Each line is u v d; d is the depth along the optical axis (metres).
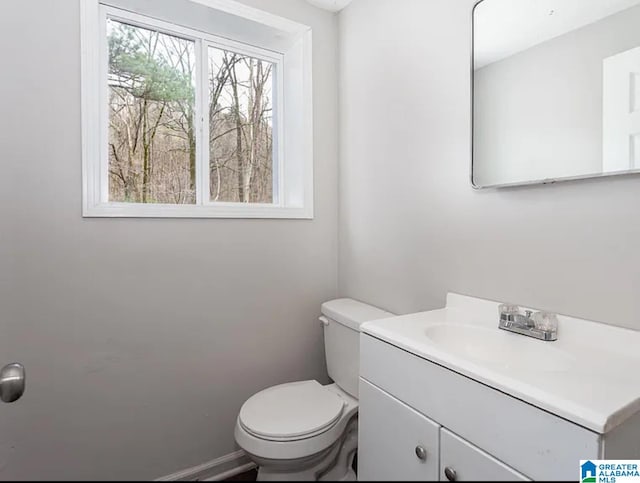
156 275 1.52
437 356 0.89
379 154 1.71
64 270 1.34
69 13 1.32
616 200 0.93
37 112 1.28
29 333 1.29
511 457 0.73
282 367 1.85
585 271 0.99
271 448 1.25
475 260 1.28
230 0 1.62
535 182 1.08
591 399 0.67
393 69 1.62
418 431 0.95
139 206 1.47
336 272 2.02
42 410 1.32
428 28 1.44
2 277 1.24
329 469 1.44
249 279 1.75
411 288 1.55
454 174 1.35
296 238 1.88
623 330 0.91
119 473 1.46
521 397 0.72
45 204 1.30
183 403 1.59
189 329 1.60
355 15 1.85
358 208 1.86
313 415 1.38
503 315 1.11
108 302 1.42
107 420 1.44
